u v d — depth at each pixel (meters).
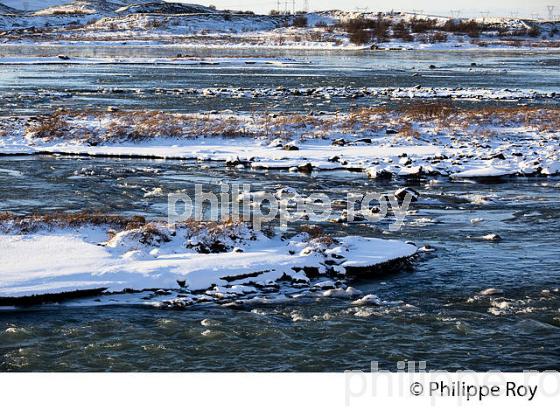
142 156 32.62
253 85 66.81
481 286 16.62
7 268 16.20
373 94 58.97
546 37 184.38
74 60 99.50
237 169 30.08
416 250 18.77
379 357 13.12
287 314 14.95
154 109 47.84
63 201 23.92
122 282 15.91
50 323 14.37
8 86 63.72
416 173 28.61
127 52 126.88
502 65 96.12
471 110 45.91
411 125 40.44
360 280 17.02
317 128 38.81
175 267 16.61
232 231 18.55
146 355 13.14
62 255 17.06
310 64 97.94
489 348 13.47
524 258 18.55
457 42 162.50
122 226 19.56
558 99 55.34
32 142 34.84
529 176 29.05
